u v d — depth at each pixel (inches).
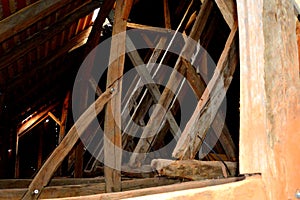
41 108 319.9
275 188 28.7
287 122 30.0
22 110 264.2
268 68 31.7
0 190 89.7
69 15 156.3
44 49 178.5
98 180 130.8
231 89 195.0
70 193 96.9
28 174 396.8
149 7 209.2
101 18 164.1
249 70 33.1
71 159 199.9
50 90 275.6
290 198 28.1
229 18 93.9
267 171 29.4
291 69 31.9
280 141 29.6
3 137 227.1
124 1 104.7
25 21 108.8
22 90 226.1
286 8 34.0
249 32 33.9
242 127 32.4
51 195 94.0
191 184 58.9
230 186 29.8
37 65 193.0
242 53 34.3
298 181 28.3
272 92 31.0
